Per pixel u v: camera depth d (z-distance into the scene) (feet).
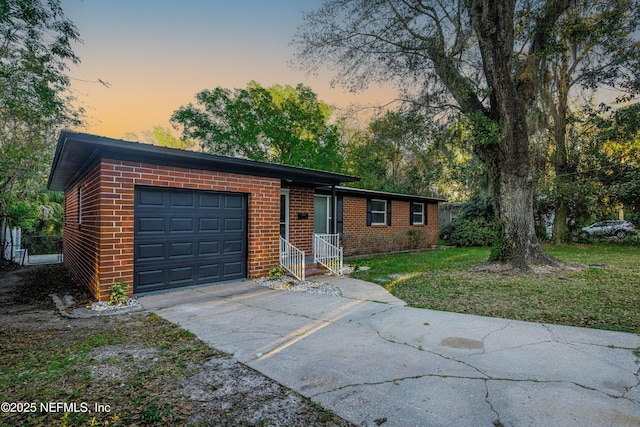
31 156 37.99
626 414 7.40
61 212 67.10
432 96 32.07
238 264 24.82
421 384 9.00
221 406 8.07
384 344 12.17
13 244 47.52
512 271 27.84
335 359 10.82
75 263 28.99
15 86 28.30
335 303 18.62
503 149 29.12
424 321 15.10
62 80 29.35
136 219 19.70
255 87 77.15
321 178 30.83
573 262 31.86
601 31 27.04
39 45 26.05
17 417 7.58
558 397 8.20
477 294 20.65
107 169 18.29
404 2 31.01
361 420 7.37
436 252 48.37
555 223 56.39
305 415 7.63
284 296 20.30
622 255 40.32
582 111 44.29
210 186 22.67
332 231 35.27
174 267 21.39
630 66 30.30
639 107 38.22
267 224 26.05
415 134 34.50
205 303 18.51
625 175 49.70
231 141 77.46
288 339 12.80
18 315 16.60
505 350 11.45
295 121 80.07
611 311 16.31
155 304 18.17
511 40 26.32
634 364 10.14
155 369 10.18
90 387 9.06
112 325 14.74
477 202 61.87
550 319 15.31
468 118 28.22
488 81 27.84
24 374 9.81
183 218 21.81
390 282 24.90
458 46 30.58
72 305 18.33
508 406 7.82
